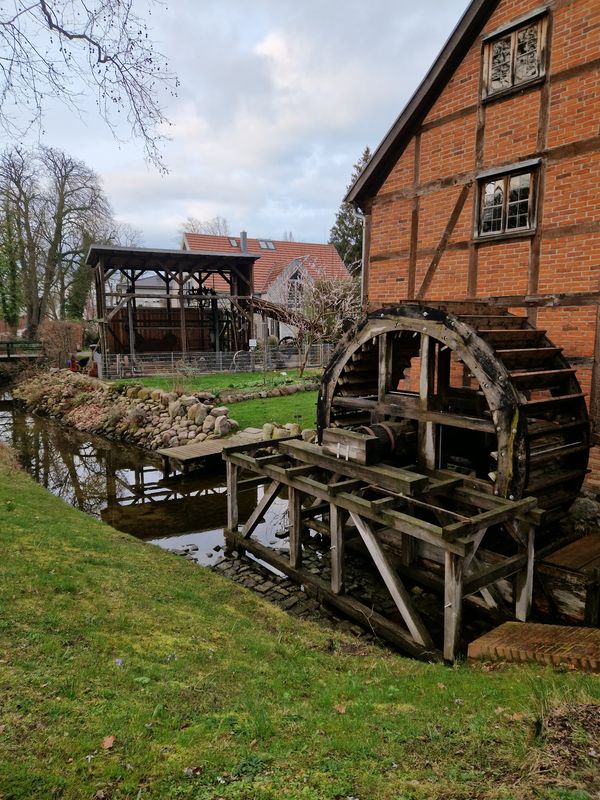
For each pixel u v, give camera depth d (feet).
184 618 12.01
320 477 21.20
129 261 61.46
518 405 14.93
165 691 8.24
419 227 25.22
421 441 18.19
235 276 69.00
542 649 10.37
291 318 64.95
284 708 8.36
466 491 15.99
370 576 18.84
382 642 14.99
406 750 6.87
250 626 12.89
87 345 88.07
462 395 19.31
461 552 12.16
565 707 7.14
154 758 6.44
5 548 13.83
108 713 7.33
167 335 70.59
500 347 17.11
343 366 21.35
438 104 23.91
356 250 100.17
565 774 5.71
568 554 15.20
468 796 5.62
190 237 94.07
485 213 22.54
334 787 5.98
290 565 18.95
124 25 16.55
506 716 7.57
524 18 20.22
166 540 23.44
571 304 19.61
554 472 17.21
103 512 27.48
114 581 13.39
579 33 18.78
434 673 10.61
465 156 22.94
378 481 16.29
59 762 6.20
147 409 43.32
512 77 20.97
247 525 21.33
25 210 83.92
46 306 91.20
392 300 26.89
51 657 8.71
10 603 10.49
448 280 23.95
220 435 36.70
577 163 19.13
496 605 15.21
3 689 7.54
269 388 48.88
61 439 43.32
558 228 19.85
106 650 9.37
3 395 66.69
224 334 75.97
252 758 6.58
